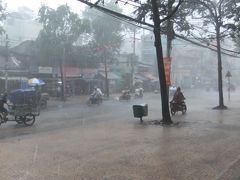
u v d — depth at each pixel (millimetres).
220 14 28938
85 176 8594
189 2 26250
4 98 18766
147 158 10469
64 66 48781
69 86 50750
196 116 23031
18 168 9320
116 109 29641
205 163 9922
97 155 10852
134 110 19438
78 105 34656
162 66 19000
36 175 8680
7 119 18766
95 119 21766
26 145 12500
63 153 11141
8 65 42094
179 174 8797
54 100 42094
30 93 19812
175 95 24750
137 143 12844
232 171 9055
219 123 19000
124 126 17625
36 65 45438
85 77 52625
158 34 19156
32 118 19391
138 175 8695
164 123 18562
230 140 13625
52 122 20219
